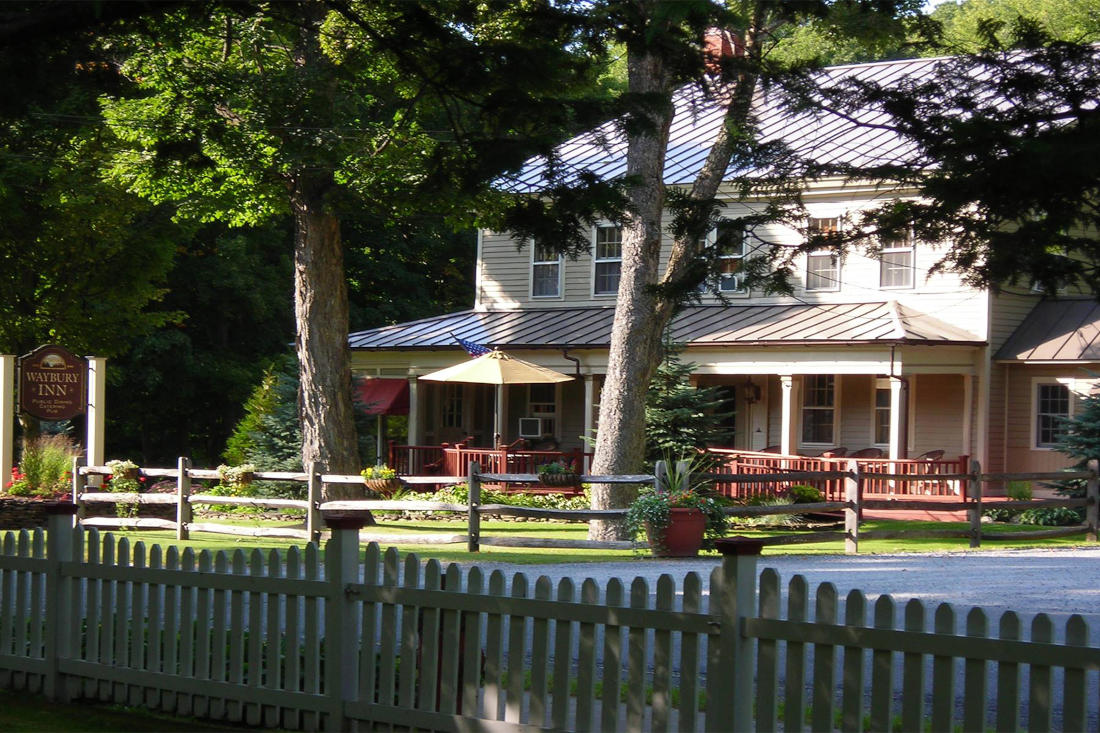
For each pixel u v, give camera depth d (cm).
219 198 2391
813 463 2561
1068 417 2530
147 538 1958
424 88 973
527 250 3328
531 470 2758
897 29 1074
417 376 3209
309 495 1869
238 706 705
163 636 748
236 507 2370
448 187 1012
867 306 2778
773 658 556
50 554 786
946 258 879
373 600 660
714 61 945
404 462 3106
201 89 2028
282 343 4403
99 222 3078
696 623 568
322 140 2098
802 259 2902
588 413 2972
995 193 759
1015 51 816
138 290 3269
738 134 1004
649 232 2020
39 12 833
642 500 1705
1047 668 492
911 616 525
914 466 2522
